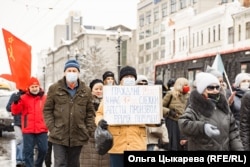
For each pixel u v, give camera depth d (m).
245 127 6.18
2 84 23.22
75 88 6.66
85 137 6.59
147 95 5.75
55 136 6.45
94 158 6.91
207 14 47.44
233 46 41.00
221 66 12.42
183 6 62.50
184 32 54.50
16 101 8.48
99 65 73.25
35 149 9.28
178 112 9.09
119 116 5.68
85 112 6.66
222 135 5.01
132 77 6.02
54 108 6.59
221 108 5.11
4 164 10.83
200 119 5.04
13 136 19.66
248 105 6.16
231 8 42.03
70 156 6.63
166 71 21.20
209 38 47.09
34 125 8.52
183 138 8.08
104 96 5.69
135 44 83.62
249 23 38.19
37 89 8.58
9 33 8.45
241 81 8.23
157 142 6.95
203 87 5.07
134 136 5.65
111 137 5.47
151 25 74.88
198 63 18.42
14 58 8.48
